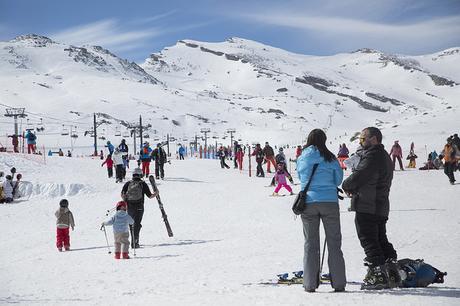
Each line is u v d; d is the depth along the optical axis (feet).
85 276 31.14
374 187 21.80
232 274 27.96
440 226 43.04
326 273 26.86
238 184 98.17
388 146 222.07
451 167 80.07
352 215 53.47
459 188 74.38
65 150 451.53
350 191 21.86
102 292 25.16
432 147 200.64
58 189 90.07
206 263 32.58
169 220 59.06
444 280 22.56
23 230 59.26
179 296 21.53
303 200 21.34
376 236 21.83
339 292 20.58
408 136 243.19
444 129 254.27
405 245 34.60
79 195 89.45
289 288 22.17
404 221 47.29
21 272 34.04
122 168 101.86
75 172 109.19
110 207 75.00
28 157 120.57
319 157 21.53
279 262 31.19
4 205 81.20
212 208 66.90
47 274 32.55
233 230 49.21
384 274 21.22
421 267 21.24
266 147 122.52
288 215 57.26
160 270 31.32
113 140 614.34
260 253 35.45
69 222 44.78
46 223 64.64
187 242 44.01
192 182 104.27
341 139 285.43
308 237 21.47
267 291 21.52
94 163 132.57
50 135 618.44
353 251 33.71
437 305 17.08
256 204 67.51
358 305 17.53
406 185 82.89
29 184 90.43
